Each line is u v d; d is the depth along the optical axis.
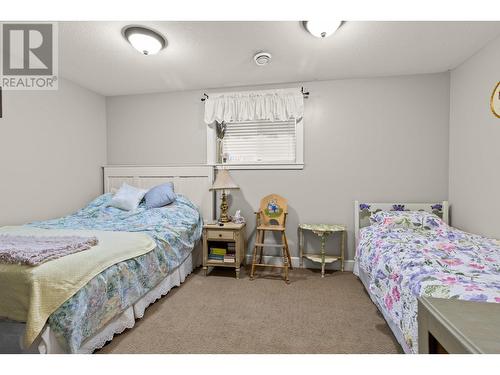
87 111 3.35
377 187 3.03
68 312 1.33
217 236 2.85
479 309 0.67
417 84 2.92
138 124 3.58
